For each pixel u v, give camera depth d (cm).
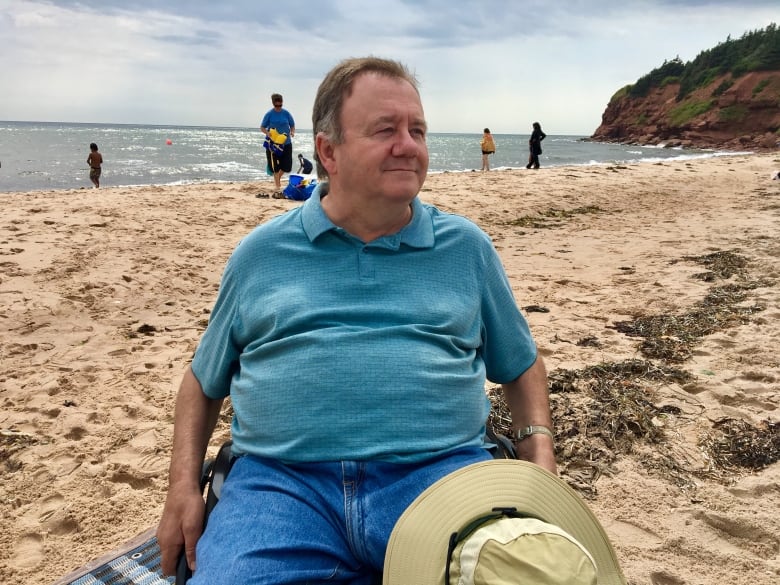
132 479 309
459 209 1085
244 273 177
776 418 343
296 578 141
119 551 247
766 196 1332
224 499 162
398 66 174
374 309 169
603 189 1397
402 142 165
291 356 165
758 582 228
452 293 176
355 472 158
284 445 162
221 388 188
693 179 1645
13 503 290
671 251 781
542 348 452
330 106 171
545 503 145
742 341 451
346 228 178
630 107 11612
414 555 136
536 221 1034
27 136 8925
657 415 350
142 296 588
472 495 142
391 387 161
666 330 486
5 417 368
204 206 1027
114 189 1283
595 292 605
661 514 266
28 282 593
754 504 271
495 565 115
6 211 880
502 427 345
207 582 136
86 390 403
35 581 240
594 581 114
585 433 332
